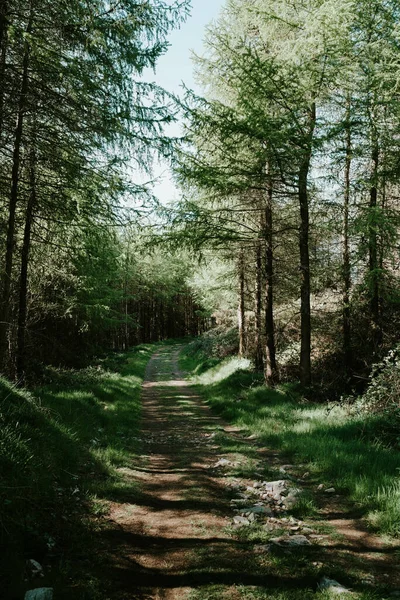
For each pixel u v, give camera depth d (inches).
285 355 651.5
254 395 503.5
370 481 210.2
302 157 413.1
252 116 406.0
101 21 270.7
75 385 506.9
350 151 435.2
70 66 267.3
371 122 417.1
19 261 457.4
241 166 458.6
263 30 461.1
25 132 326.6
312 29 379.9
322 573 137.6
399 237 431.8
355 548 156.7
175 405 559.5
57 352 713.0
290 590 128.3
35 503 163.0
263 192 501.7
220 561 145.6
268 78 413.4
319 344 601.6
